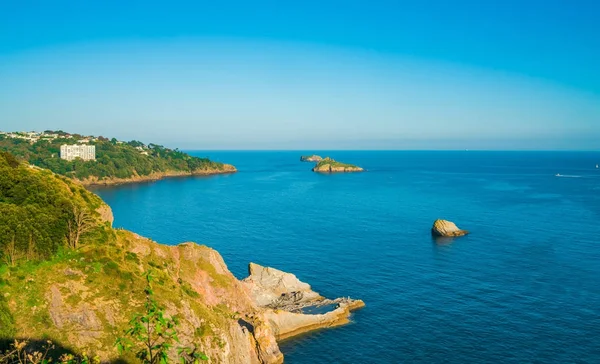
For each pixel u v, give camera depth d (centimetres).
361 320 8144
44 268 5806
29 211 6191
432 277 10319
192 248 8131
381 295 9275
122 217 17688
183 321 5694
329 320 8088
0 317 4928
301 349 7219
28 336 4944
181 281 7219
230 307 7738
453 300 8912
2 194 6631
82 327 5247
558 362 6631
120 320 5416
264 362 6712
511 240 13738
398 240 13912
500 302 8756
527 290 9362
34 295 5384
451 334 7525
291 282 9638
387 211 19212
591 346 7038
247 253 12450
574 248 12656
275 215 18325
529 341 7225
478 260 11625
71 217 6512
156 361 2191
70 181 8062
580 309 8369
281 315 7781
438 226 14588
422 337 7462
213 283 7862
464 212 18700
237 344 6344
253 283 9288
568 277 10144
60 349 4941
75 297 5488
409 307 8638
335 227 15900
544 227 15512
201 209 19875
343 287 9756
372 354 7006
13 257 5794
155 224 16338
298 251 12631
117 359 5034
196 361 2323
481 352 6938
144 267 6612
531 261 11444
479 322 7925
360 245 13288
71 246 6297
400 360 6812
